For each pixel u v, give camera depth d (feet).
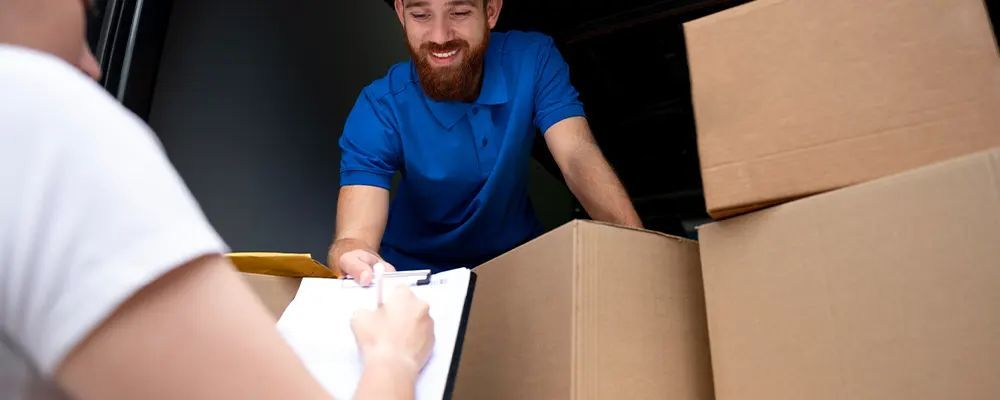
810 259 1.94
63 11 1.08
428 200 4.47
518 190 4.62
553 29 7.74
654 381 2.14
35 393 0.96
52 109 0.92
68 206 0.88
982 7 1.88
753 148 2.09
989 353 1.57
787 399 1.90
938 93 1.87
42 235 0.87
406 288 1.90
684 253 2.39
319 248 6.09
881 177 1.87
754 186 2.06
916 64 1.92
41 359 0.87
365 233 4.07
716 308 2.15
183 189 1.03
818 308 1.89
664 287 2.28
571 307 2.09
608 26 7.52
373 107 4.48
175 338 0.90
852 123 1.96
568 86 4.51
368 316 1.80
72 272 0.86
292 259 2.64
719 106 2.19
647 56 8.07
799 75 2.08
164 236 0.92
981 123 1.80
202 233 0.97
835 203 1.93
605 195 3.92
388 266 2.56
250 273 2.69
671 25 7.53
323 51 6.57
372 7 7.47
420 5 4.11
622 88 8.66
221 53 5.44
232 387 0.93
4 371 0.94
